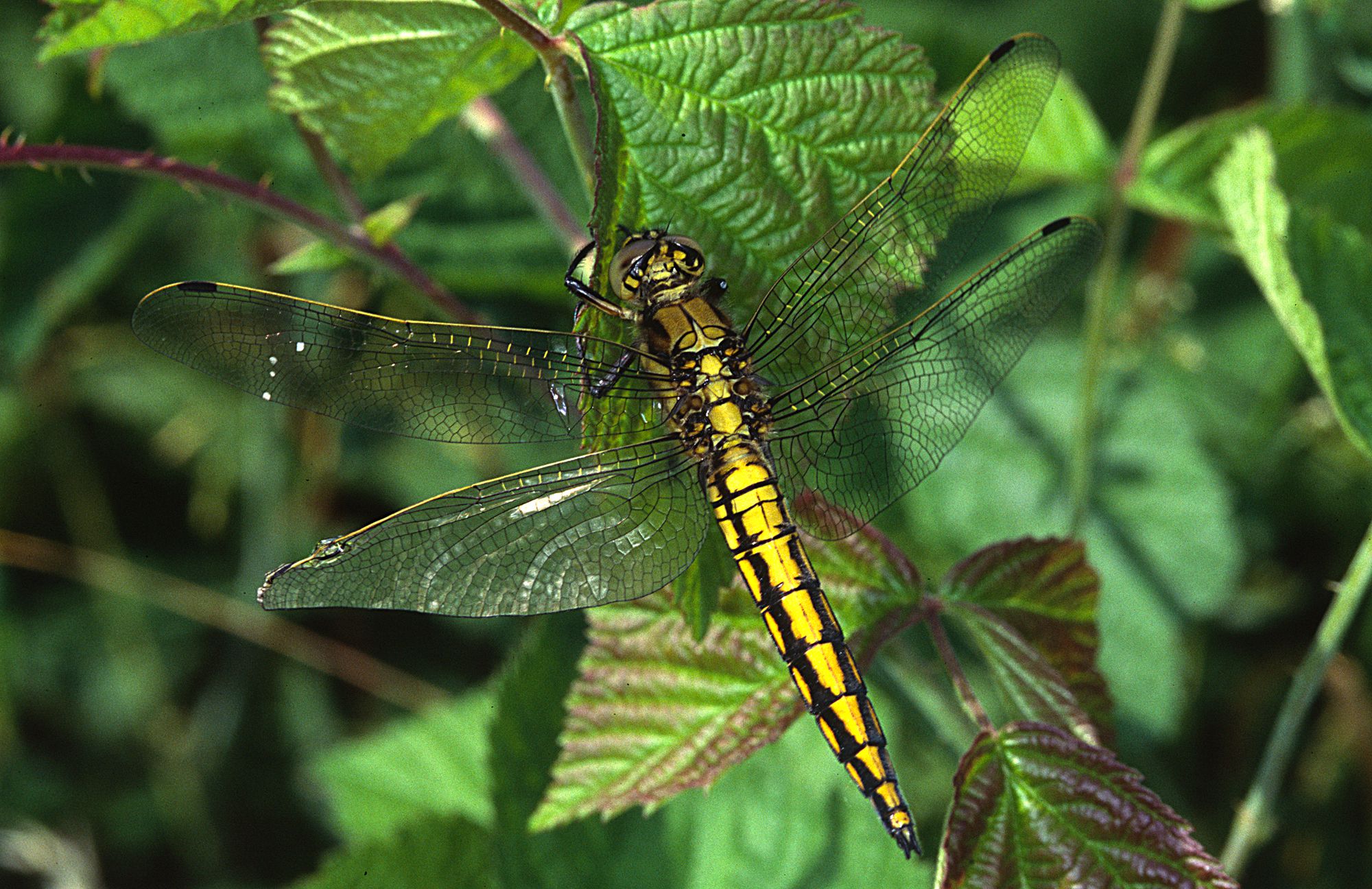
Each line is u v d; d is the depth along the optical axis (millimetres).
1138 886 402
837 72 406
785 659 411
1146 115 453
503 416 418
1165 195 453
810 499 416
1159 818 403
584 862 441
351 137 419
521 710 444
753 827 441
